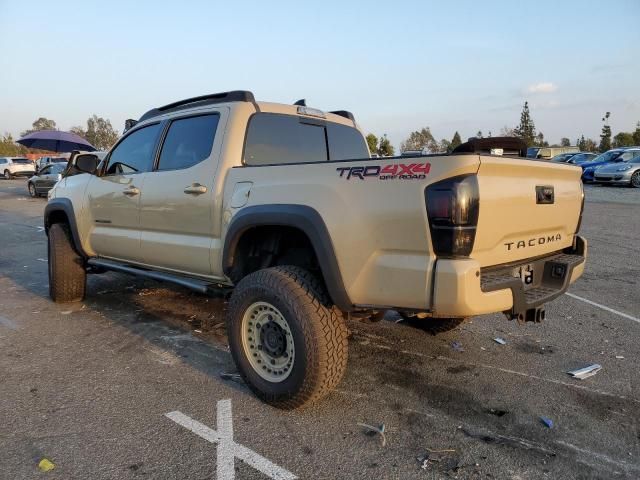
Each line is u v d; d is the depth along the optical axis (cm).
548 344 444
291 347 315
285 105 431
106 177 501
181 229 408
